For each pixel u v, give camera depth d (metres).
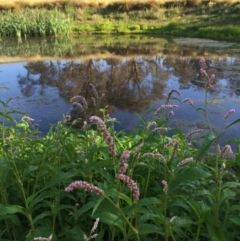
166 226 1.87
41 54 17.58
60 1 29.75
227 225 2.25
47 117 8.12
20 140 3.41
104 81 12.13
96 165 2.13
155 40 21.08
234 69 12.88
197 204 1.99
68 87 11.30
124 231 1.81
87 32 25.52
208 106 8.70
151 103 9.31
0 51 18.64
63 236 2.42
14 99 9.77
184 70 13.22
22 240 2.33
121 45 19.62
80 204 2.71
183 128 7.16
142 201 1.80
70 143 3.42
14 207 1.96
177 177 1.94
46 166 2.38
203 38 21.05
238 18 23.22
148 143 2.96
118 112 8.55
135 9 28.78
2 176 2.19
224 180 3.18
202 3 27.36
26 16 25.12
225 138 6.56
